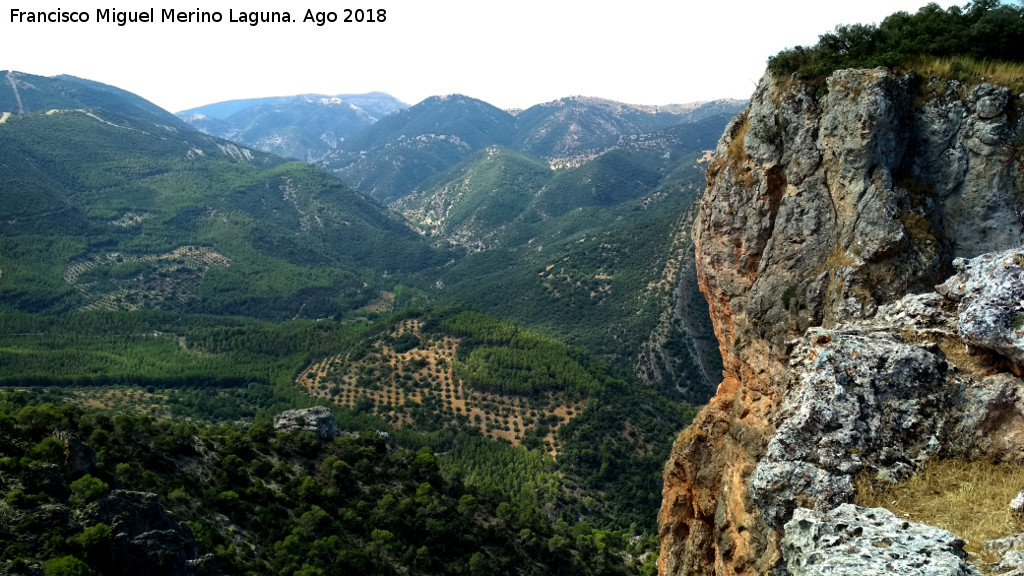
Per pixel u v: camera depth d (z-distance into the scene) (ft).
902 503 53.36
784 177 94.79
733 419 91.81
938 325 66.39
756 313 90.79
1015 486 52.24
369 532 206.90
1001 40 87.45
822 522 49.75
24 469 134.82
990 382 58.29
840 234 84.69
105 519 131.64
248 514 191.31
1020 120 80.33
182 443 206.18
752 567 71.67
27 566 109.81
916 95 86.89
